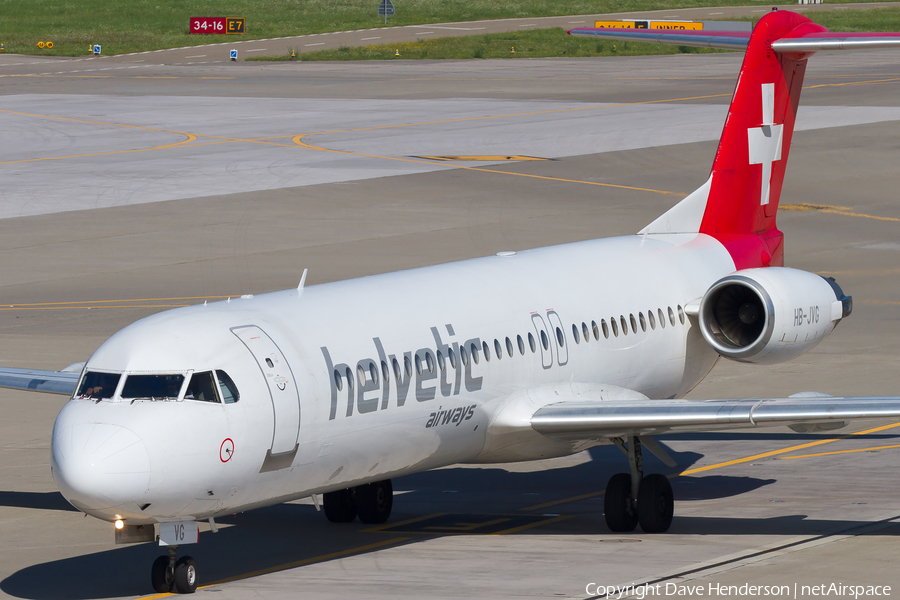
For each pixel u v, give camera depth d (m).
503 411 69.94
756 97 89.75
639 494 70.06
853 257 161.88
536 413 70.19
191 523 56.81
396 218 181.25
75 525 74.12
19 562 66.00
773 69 90.12
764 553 64.44
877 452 90.06
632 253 83.56
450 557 65.19
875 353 120.56
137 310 135.12
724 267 87.00
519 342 70.75
